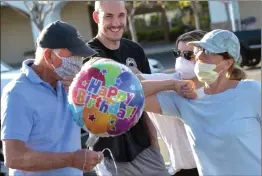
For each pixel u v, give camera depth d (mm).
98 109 3232
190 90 3639
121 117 3270
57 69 3551
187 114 3652
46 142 3578
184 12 37688
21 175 3646
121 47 4855
